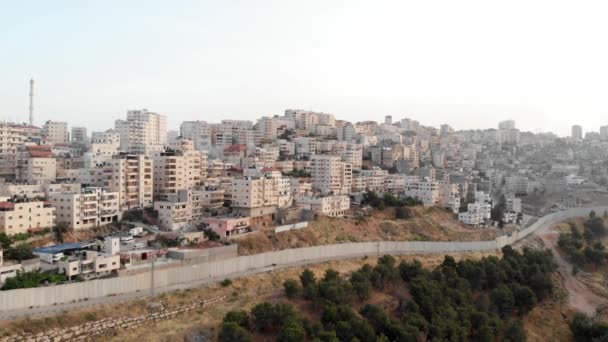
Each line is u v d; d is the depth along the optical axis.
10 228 166.50
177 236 187.00
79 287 131.38
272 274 173.75
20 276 131.88
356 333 133.25
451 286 179.75
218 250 175.50
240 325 131.12
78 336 120.00
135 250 165.12
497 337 161.88
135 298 137.38
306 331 131.88
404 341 135.25
